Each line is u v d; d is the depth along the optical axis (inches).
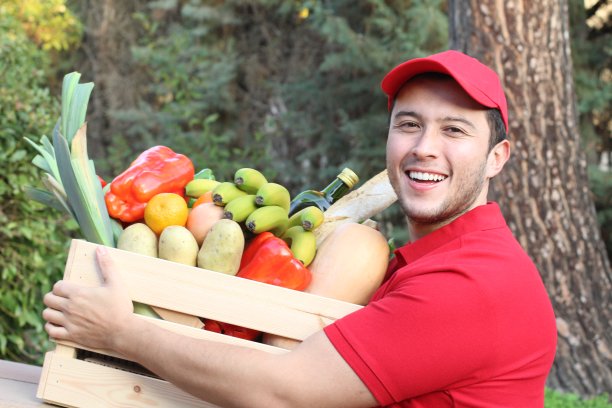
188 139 421.4
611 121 375.2
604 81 358.6
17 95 141.1
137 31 498.0
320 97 395.5
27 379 76.1
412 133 68.4
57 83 499.8
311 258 72.6
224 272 67.7
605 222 335.0
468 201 68.6
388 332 60.4
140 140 467.8
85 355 70.4
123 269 66.7
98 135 490.9
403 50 348.5
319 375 60.4
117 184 72.1
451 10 212.8
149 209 70.6
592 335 200.2
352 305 65.4
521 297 63.2
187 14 450.9
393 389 60.4
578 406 177.9
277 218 71.1
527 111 202.7
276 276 68.7
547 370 67.1
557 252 202.7
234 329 68.7
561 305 201.9
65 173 71.1
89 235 71.2
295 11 453.4
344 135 396.5
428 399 62.7
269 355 61.7
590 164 339.6
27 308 144.1
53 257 147.0
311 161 418.9
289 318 65.7
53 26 444.8
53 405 67.9
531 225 202.7
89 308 65.4
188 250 68.0
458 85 66.7
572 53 354.9
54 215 147.2
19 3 410.9
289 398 60.6
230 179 411.2
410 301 60.7
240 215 70.8
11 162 138.4
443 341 60.2
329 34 355.3
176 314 67.0
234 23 456.4
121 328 64.8
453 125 66.8
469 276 61.4
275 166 422.6
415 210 68.2
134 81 488.7
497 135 69.0
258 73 460.1
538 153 203.3
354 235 72.7
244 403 61.3
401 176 69.1
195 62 457.7
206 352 62.4
